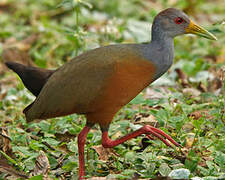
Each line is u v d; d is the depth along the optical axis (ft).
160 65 33.78
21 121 40.16
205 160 33.58
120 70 32.60
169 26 34.63
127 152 33.58
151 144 36.22
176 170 30.45
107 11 73.10
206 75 50.47
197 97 43.96
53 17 72.90
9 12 76.33
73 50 57.88
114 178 29.89
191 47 61.11
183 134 36.47
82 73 33.06
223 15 70.54
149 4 74.13
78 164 34.09
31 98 47.65
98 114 33.78
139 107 42.37
